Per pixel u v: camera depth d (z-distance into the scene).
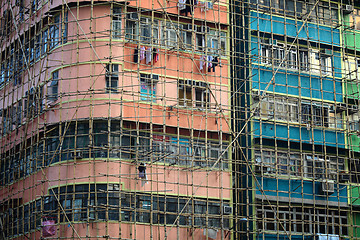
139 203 36.38
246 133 38.84
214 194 38.44
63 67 38.09
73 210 35.41
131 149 35.97
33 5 42.03
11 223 40.78
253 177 39.66
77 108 36.53
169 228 36.72
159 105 38.22
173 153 38.06
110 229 35.12
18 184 39.06
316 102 42.56
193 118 39.06
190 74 39.66
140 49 38.00
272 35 41.75
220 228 37.31
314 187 40.66
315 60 43.47
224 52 41.12
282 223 40.03
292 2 43.97
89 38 38.00
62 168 36.69
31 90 40.94
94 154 36.25
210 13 41.22
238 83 41.22
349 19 45.50
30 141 40.03
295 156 41.22
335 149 42.41
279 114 41.50
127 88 37.59
